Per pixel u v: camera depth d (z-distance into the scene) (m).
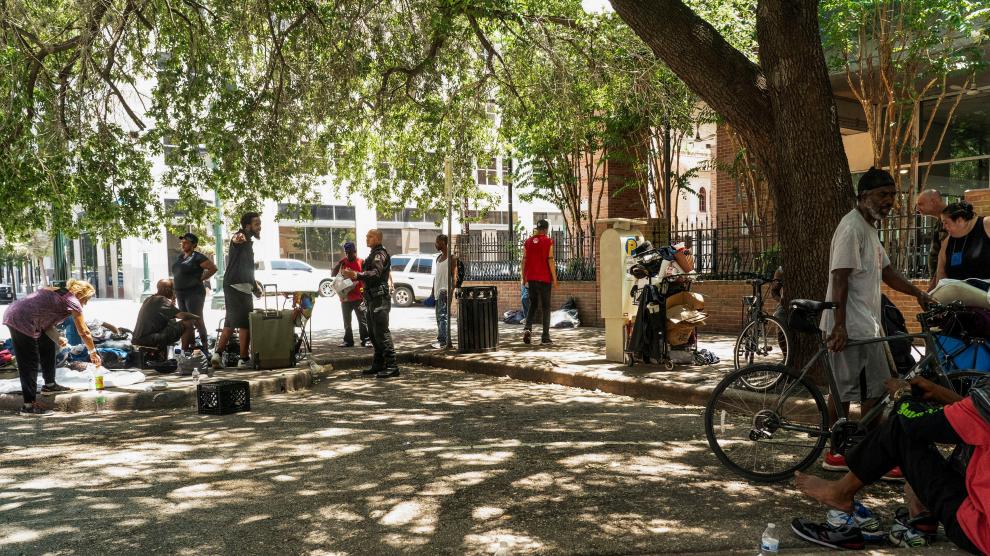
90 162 11.57
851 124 17.03
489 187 36.78
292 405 8.51
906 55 13.59
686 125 15.80
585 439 6.50
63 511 4.77
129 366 10.56
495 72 15.21
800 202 7.25
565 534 4.20
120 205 12.05
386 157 16.06
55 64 11.73
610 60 13.85
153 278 33.62
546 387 9.46
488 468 5.60
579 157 19.17
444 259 12.85
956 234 6.24
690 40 7.50
